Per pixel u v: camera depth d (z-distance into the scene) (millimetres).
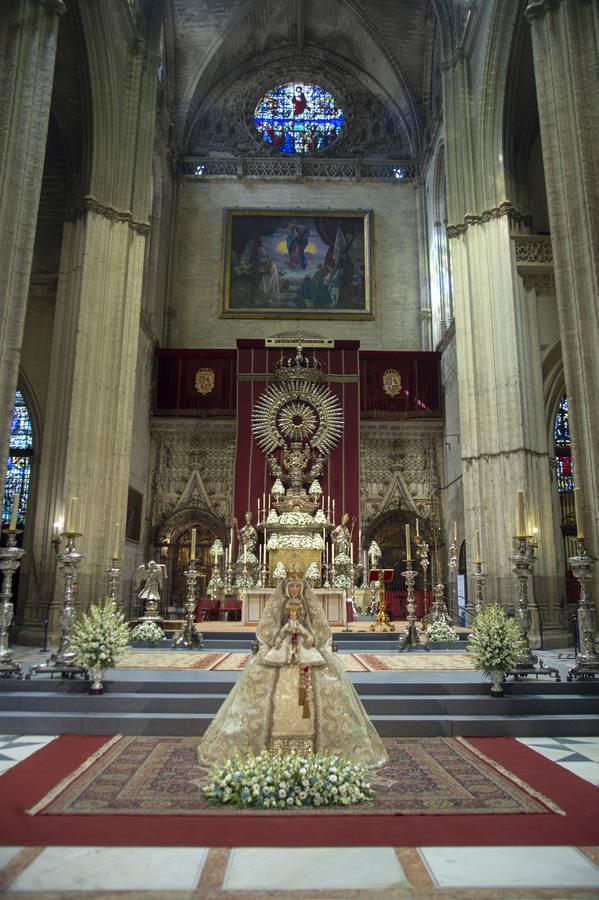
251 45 30219
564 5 13281
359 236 28734
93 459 16953
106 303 18125
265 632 6383
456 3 21266
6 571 9438
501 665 8461
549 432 18312
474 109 20156
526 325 17938
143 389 24156
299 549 19328
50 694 8398
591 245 12148
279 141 30188
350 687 6449
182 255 28422
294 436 24188
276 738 6004
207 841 4457
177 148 28922
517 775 6051
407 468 25750
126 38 20000
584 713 8305
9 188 11703
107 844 4391
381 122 30672
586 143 12602
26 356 19562
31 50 12438
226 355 25969
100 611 9078
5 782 5723
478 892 3727
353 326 27859
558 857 4211
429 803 5223
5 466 10969
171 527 24906
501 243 18438
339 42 30500
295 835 4570
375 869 4027
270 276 28172
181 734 7691
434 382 25891
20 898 3615
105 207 18391
